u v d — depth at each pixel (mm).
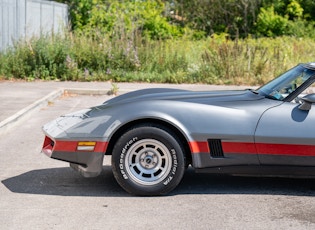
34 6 20547
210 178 6945
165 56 18953
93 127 6000
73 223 5262
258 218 5453
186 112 6035
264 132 5984
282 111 6047
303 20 32594
